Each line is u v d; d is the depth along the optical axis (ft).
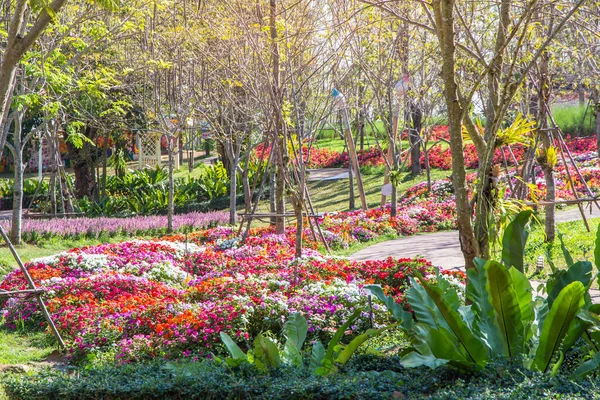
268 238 51.62
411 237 59.62
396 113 65.67
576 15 35.73
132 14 48.98
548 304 19.20
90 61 65.00
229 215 77.51
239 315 25.80
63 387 19.24
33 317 31.22
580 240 42.50
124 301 29.40
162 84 66.33
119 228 68.18
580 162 83.35
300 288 31.24
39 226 64.13
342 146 147.54
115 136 105.91
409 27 57.52
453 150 21.81
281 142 42.24
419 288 19.88
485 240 23.08
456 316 17.58
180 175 123.65
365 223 62.64
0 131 46.21
